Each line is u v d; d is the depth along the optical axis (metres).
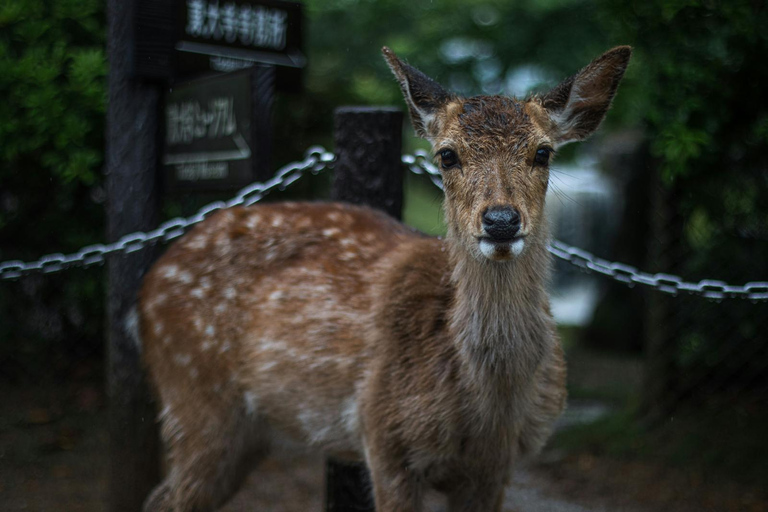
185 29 5.39
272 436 5.11
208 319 4.91
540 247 4.06
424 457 4.17
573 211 15.95
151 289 5.15
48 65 7.64
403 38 12.72
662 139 6.89
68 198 8.24
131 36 5.30
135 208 5.46
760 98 6.99
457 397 4.07
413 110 4.55
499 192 3.73
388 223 4.93
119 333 5.49
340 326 4.52
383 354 4.28
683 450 7.23
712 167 7.43
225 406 4.91
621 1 6.94
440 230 5.31
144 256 5.50
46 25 7.75
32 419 7.64
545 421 4.36
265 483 7.05
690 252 7.92
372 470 4.32
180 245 5.19
